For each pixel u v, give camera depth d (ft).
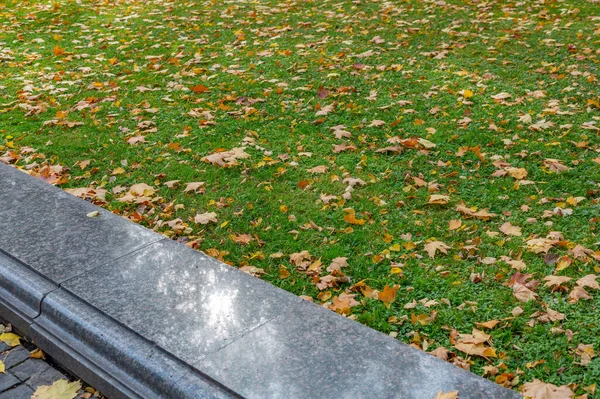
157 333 10.53
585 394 9.94
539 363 10.84
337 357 9.88
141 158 19.17
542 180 16.94
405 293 12.90
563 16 30.01
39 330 11.66
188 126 20.94
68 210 14.64
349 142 19.48
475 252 14.06
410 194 16.58
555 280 12.72
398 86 23.36
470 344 11.27
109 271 12.25
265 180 17.62
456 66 24.86
